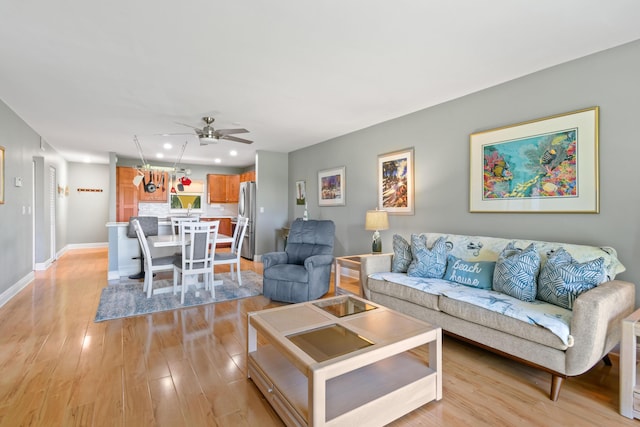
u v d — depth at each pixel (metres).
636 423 1.65
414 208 3.96
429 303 2.57
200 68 2.70
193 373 2.13
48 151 5.73
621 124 2.36
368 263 3.26
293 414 1.57
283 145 5.97
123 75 2.82
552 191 2.72
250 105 3.65
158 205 8.03
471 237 3.07
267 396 1.82
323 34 2.19
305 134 5.10
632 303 2.12
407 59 2.57
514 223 2.98
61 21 2.01
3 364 2.22
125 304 3.55
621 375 1.73
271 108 3.76
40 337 2.68
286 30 2.14
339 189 5.23
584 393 1.94
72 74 2.79
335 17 1.99
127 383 2.00
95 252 7.38
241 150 6.43
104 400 1.82
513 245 2.67
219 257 4.22
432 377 1.84
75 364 2.23
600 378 2.11
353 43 2.31
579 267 2.09
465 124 3.38
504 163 3.04
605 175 2.43
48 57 2.49
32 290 4.14
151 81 2.95
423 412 1.76
